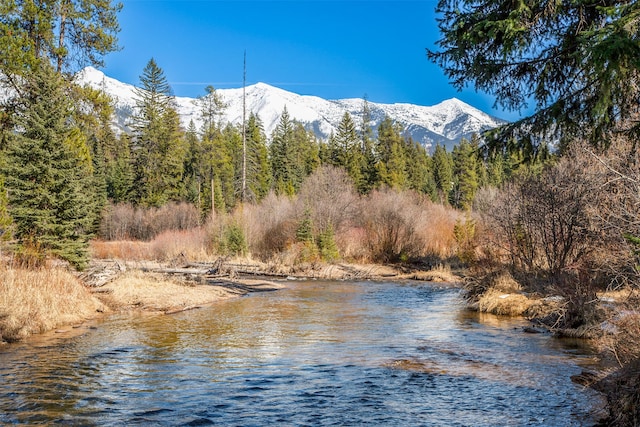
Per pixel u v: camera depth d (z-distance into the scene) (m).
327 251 36.16
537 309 15.29
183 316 15.81
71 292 15.50
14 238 17.28
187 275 24.48
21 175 17.59
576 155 15.89
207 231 39.59
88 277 18.77
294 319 15.39
